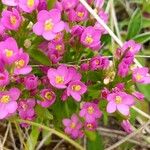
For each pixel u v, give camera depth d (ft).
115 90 0.31
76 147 0.38
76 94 0.31
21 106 0.32
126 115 0.32
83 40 0.32
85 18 0.34
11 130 0.38
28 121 0.33
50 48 0.32
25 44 0.31
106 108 0.32
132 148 0.40
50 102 0.32
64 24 0.31
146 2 0.45
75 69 0.32
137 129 0.38
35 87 0.31
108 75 0.32
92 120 0.32
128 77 0.31
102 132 0.40
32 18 0.31
